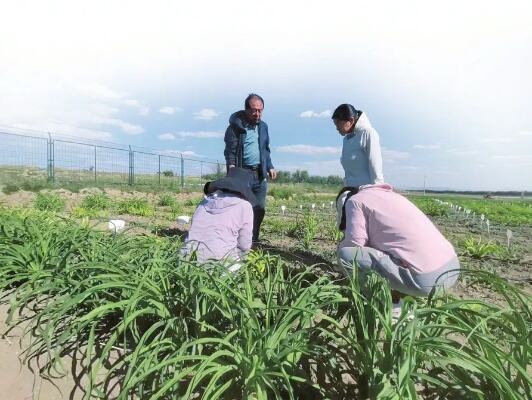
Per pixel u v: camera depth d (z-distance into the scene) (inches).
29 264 136.6
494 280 86.7
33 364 98.1
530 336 73.7
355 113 186.1
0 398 88.2
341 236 324.2
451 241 376.8
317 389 85.4
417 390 84.4
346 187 194.1
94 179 934.4
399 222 123.3
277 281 101.4
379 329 80.0
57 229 162.1
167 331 93.9
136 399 83.6
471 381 71.6
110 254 125.7
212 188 149.6
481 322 70.6
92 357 97.9
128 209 497.7
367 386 81.1
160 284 106.7
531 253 326.0
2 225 158.1
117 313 110.9
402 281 121.8
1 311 121.9
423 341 71.0
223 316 95.9
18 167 799.7
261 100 230.5
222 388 72.2
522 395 69.9
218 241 136.6
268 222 424.8
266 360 78.2
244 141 235.6
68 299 99.7
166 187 992.9
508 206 1039.6
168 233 318.0
